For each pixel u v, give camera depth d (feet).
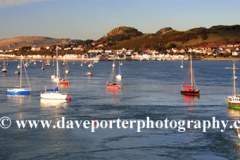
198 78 574.56
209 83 478.18
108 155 159.43
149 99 312.29
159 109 259.80
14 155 159.02
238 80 528.63
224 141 179.11
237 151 164.76
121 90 386.73
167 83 477.77
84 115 236.43
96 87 419.74
